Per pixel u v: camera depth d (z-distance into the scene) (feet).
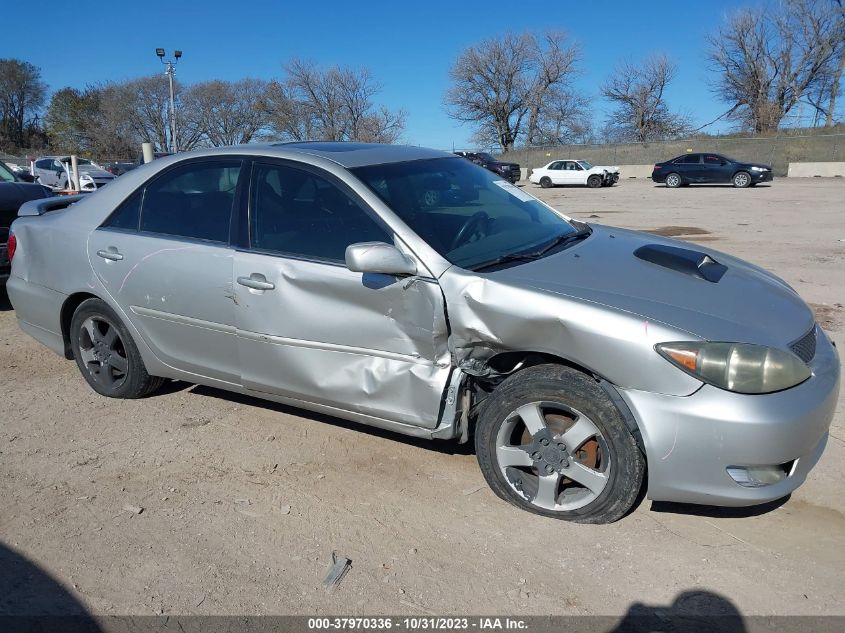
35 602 9.30
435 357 11.12
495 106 190.08
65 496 11.85
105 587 9.58
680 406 9.48
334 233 11.98
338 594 9.35
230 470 12.64
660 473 9.72
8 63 216.13
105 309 14.92
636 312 9.87
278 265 12.21
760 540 10.30
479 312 10.58
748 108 173.88
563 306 10.09
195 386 16.55
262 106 153.79
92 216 14.97
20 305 16.51
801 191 82.84
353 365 11.82
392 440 13.60
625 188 102.94
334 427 14.23
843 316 21.59
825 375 10.17
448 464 12.64
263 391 13.11
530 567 9.80
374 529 10.77
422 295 10.98
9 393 16.34
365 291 11.41
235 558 10.14
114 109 162.71
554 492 10.76
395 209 11.68
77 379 17.17
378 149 13.79
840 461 12.36
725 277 11.57
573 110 189.78
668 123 187.32
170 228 13.84
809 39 162.09
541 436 10.63
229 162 13.42
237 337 12.91
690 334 9.56
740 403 9.30
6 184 24.00
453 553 10.15
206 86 156.25
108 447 13.56
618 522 10.78
